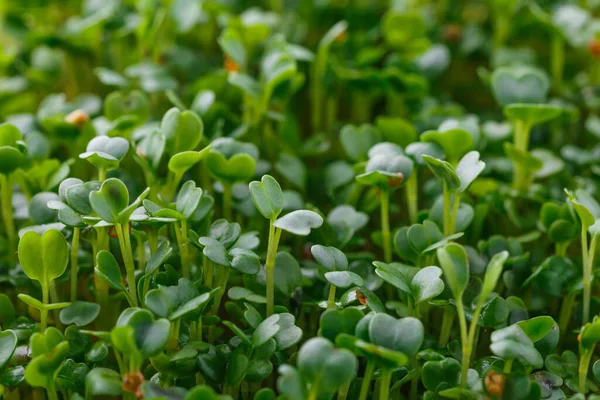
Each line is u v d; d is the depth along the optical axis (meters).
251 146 0.51
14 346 0.46
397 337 0.45
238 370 0.46
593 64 0.60
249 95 0.53
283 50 0.55
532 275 0.49
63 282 0.51
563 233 0.50
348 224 0.50
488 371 0.45
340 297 0.48
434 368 0.46
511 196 0.52
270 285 0.47
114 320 0.50
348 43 0.59
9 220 0.50
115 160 0.47
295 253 0.52
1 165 0.48
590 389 0.47
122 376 0.46
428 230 0.48
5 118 0.57
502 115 0.58
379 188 0.49
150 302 0.45
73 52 0.58
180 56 0.59
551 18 0.59
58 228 0.48
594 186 0.53
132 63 0.59
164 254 0.47
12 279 0.49
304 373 0.44
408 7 0.61
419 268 0.48
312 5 0.61
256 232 0.49
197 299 0.45
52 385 0.46
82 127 0.52
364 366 0.48
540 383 0.46
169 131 0.49
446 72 0.61
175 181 0.49
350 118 0.60
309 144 0.55
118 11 0.58
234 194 0.51
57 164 0.51
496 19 0.61
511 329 0.45
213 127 0.53
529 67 0.58
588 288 0.48
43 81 0.58
